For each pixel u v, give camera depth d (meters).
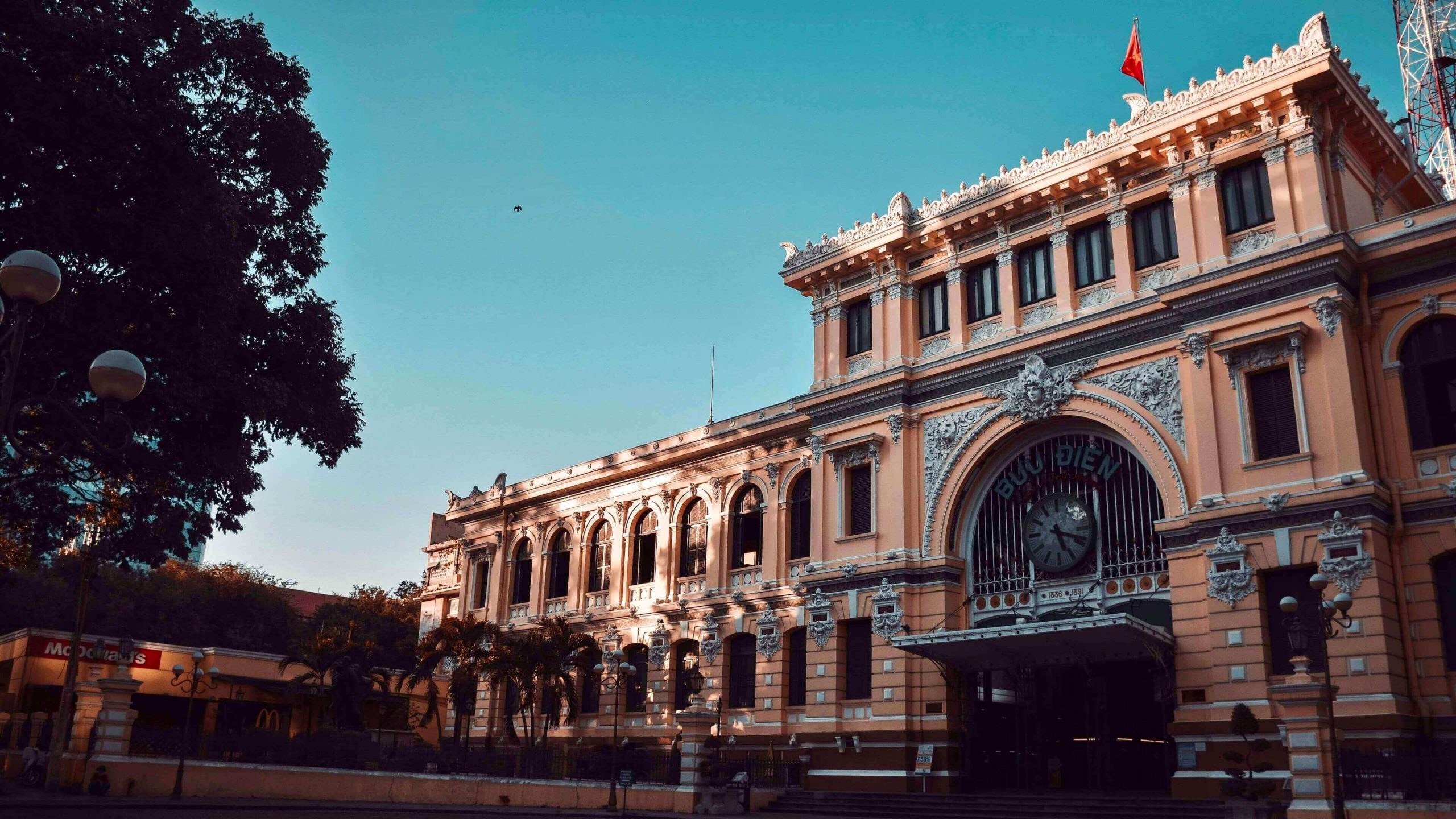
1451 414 26.28
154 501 24.78
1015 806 28.67
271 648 72.31
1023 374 32.91
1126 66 34.94
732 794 32.47
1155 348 30.33
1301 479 26.70
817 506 37.84
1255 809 22.73
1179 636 28.09
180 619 67.69
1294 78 28.48
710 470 45.12
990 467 34.12
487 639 49.59
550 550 52.16
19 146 19.97
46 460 15.51
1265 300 28.12
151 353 22.58
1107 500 31.31
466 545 57.03
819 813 31.81
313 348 26.09
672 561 45.69
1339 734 24.56
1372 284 27.88
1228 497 27.70
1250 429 27.86
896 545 34.81
